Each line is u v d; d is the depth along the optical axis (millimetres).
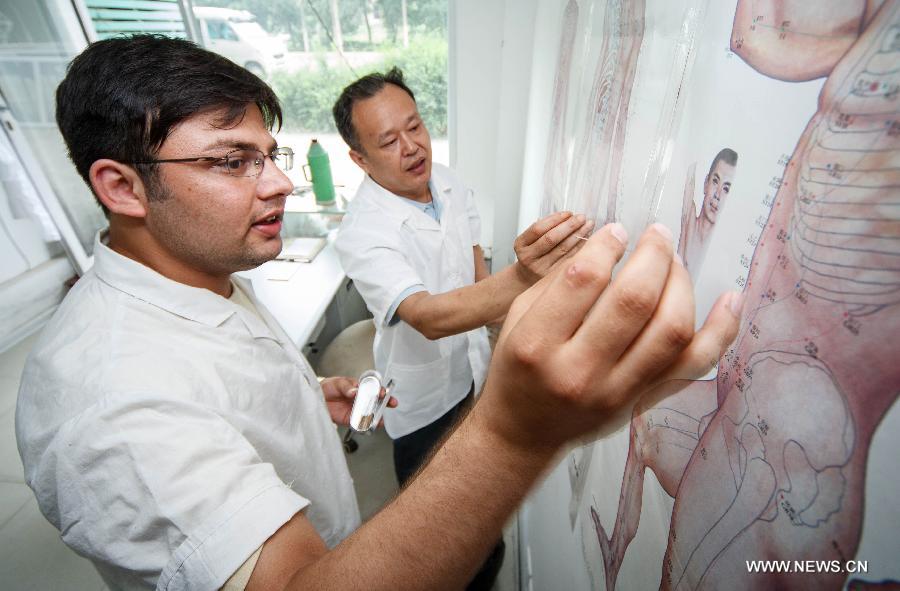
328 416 866
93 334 540
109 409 451
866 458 157
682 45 323
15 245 2461
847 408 166
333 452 843
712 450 261
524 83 1861
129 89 488
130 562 453
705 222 288
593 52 660
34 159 2303
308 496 762
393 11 1983
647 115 404
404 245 1192
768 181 218
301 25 2043
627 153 467
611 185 531
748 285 233
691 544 282
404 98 1128
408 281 1017
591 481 592
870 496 156
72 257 2586
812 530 182
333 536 833
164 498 432
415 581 296
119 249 629
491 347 1599
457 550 293
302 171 2246
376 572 300
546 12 1285
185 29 2068
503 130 1988
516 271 737
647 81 405
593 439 256
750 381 225
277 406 705
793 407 194
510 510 286
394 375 1359
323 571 326
